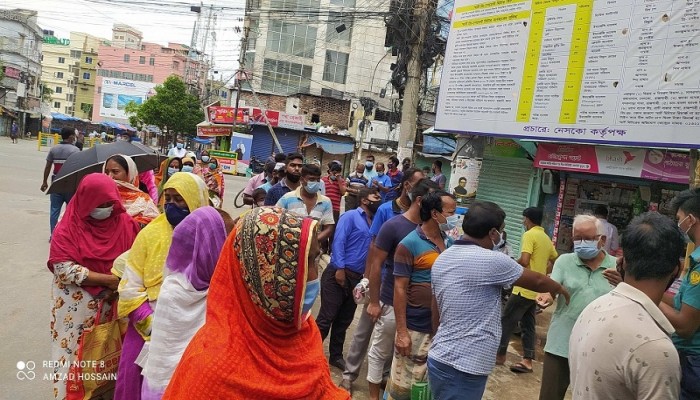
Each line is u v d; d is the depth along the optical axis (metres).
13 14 59.69
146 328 3.07
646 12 6.55
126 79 79.69
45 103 70.81
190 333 2.71
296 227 1.76
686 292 2.76
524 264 5.78
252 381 1.72
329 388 1.94
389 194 10.64
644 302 2.04
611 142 6.85
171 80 51.34
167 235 3.21
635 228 2.13
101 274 3.51
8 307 5.78
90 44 103.44
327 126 35.12
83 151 5.97
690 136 6.14
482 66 8.42
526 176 9.16
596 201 8.53
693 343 2.82
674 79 6.29
